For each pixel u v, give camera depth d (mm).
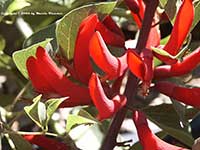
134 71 426
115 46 470
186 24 433
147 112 499
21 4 522
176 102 471
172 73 451
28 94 592
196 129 658
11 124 520
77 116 427
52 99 421
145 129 443
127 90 460
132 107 458
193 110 501
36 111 424
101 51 418
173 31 438
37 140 460
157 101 593
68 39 452
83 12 445
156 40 467
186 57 446
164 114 497
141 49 460
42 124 429
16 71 654
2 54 647
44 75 427
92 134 607
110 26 469
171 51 442
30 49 440
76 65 441
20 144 464
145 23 462
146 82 427
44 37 483
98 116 410
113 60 427
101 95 404
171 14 445
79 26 442
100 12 451
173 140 576
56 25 477
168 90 455
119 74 431
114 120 463
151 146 435
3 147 602
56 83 431
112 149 466
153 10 461
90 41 416
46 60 424
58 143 461
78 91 436
